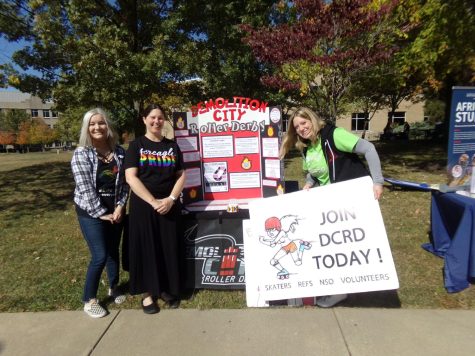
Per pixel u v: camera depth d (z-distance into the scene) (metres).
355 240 3.24
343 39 8.30
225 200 4.12
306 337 2.97
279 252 3.35
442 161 11.15
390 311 3.30
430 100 31.59
